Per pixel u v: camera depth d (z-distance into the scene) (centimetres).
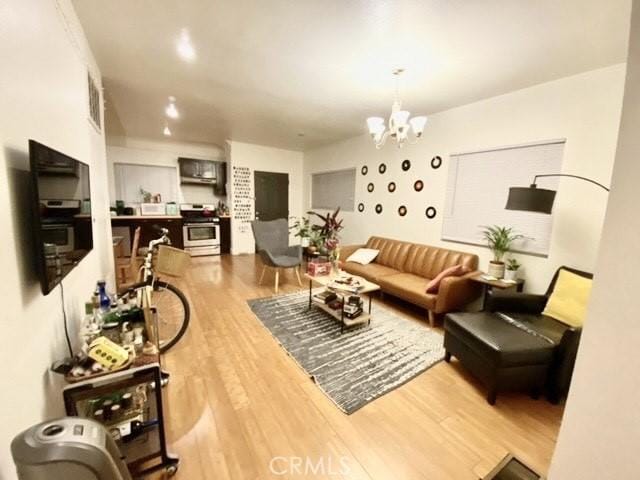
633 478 63
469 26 183
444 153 354
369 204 479
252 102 341
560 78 250
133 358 127
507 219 296
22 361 95
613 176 65
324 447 147
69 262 136
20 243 98
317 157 616
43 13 128
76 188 149
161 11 179
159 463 132
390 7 167
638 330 61
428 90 288
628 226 62
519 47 205
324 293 314
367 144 477
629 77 62
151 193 598
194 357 225
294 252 434
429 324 296
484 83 268
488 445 150
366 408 175
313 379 201
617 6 158
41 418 108
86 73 212
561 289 225
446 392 192
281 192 655
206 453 141
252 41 211
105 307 159
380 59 230
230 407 172
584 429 72
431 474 133
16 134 98
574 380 74
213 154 654
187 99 337
